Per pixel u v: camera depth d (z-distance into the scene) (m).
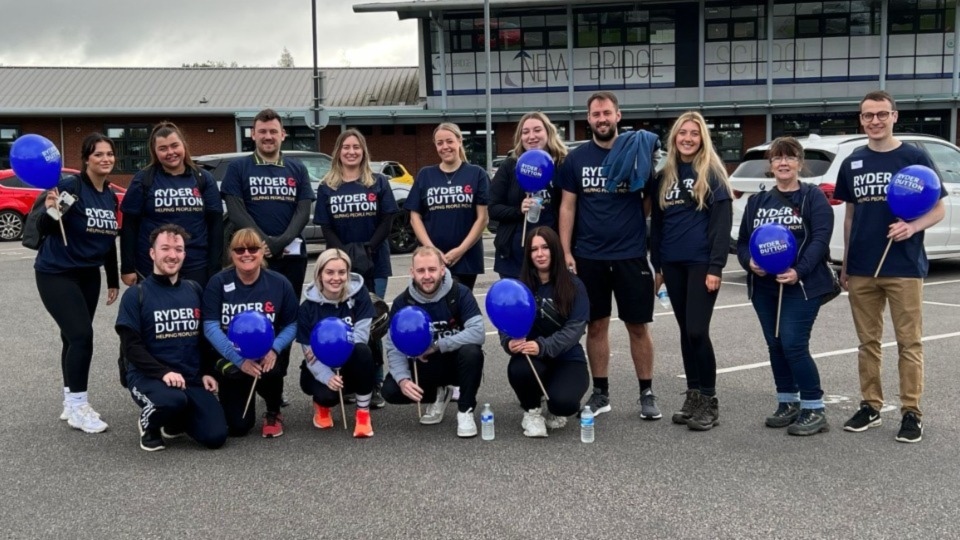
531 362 4.94
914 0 27.67
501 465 4.54
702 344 5.07
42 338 8.17
